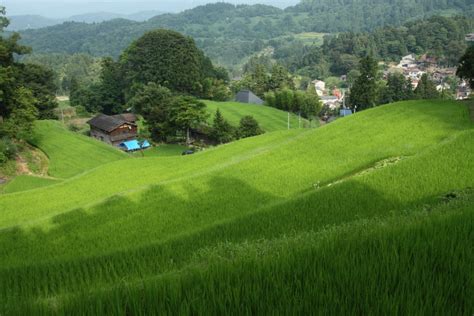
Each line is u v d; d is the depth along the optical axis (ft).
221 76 420.36
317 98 337.52
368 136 94.84
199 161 108.78
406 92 337.52
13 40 149.48
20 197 90.38
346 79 596.29
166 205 67.21
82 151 167.94
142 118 280.10
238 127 231.91
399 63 624.18
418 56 636.48
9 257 52.90
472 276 13.19
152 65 315.17
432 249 15.28
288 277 13.89
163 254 33.76
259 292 12.84
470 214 19.35
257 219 44.04
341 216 43.11
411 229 17.58
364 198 47.37
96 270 27.66
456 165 54.44
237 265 14.89
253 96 348.79
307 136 102.06
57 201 86.69
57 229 61.52
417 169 54.29
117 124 237.45
